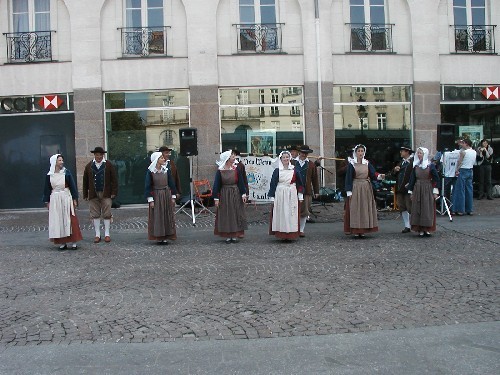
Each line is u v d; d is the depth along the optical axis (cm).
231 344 552
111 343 562
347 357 510
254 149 1834
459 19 1914
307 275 824
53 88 1814
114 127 1822
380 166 1880
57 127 1827
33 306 697
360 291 730
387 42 1886
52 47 1822
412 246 1037
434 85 1878
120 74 1806
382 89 1880
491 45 1917
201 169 1806
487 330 571
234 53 1828
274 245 1089
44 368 499
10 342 570
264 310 659
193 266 907
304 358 510
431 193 1137
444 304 665
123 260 973
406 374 468
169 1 1816
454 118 1912
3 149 1842
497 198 1830
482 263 873
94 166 1175
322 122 1836
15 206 1847
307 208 1240
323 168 1744
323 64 1834
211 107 1806
